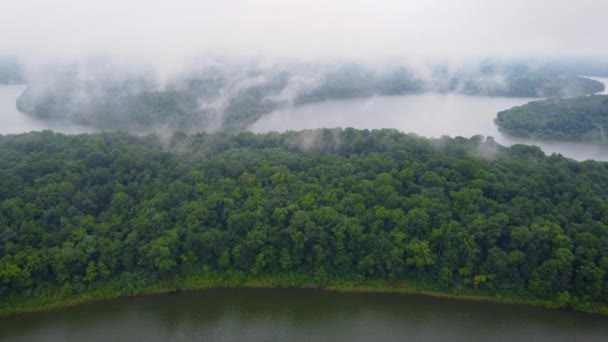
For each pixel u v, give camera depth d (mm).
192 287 83938
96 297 80250
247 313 79500
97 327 75375
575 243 78312
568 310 77938
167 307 80312
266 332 74875
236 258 84625
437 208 85750
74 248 80000
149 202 88125
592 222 81000
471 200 87062
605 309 76438
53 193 86188
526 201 85562
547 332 74062
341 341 72625
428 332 74562
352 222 85375
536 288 78500
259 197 90125
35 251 78312
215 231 84625
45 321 76000
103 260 81375
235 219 85375
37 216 83500
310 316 78875
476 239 81688
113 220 85312
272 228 85000
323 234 83438
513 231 79938
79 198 87438
